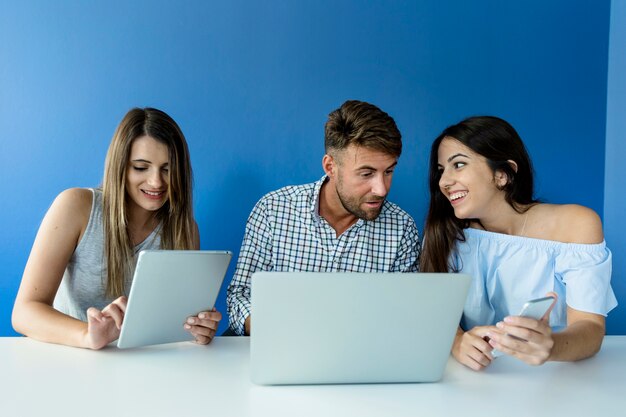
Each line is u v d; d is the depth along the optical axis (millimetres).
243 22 1957
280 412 853
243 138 1971
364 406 889
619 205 2143
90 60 1889
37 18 1858
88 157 1901
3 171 1861
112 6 1893
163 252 1061
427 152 2064
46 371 1009
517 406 898
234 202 1978
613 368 1130
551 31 2131
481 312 1566
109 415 813
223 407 865
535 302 986
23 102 1862
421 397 938
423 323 971
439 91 2064
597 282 1367
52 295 1407
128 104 1913
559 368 1123
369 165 1467
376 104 2033
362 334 963
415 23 2045
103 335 1139
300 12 1984
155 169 1505
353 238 1696
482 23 2086
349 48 2010
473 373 1084
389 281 948
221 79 1952
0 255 1865
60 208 1469
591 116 2164
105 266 1527
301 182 2004
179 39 1929
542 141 2139
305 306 944
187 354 1157
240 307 1536
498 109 2105
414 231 1736
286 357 961
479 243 1562
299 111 1994
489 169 1479
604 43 2164
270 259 1704
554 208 1522
